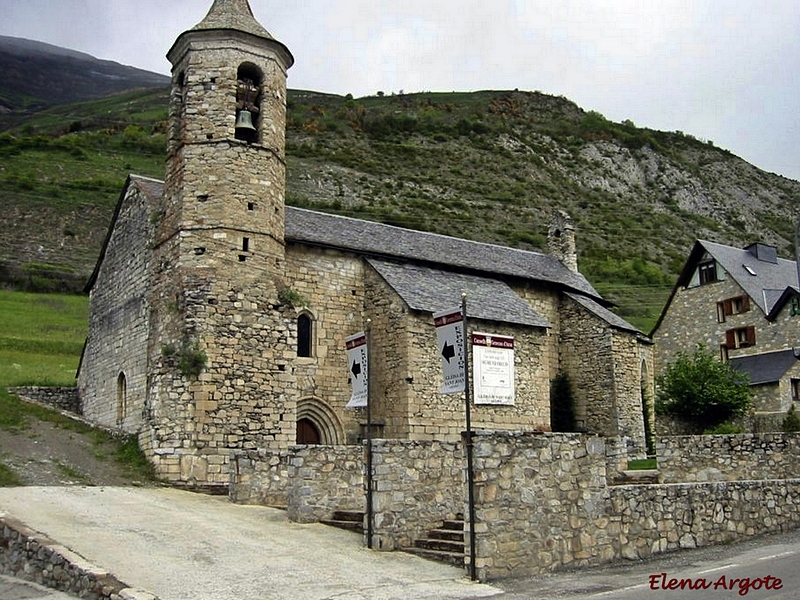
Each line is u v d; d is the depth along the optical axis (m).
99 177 84.31
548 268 36.81
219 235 22.92
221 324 22.31
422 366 25.36
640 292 74.06
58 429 24.27
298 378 25.59
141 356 25.75
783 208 138.62
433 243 32.69
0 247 63.19
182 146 23.73
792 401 37.41
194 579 11.51
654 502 14.45
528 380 28.02
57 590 11.80
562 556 12.95
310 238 26.50
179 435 21.20
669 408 35.53
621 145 142.75
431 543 13.87
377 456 14.28
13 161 85.31
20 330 46.25
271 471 18.77
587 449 13.80
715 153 152.38
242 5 25.75
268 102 24.77
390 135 123.44
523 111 153.25
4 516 14.28
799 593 10.10
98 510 16.27
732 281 43.34
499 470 12.48
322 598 10.68
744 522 15.72
